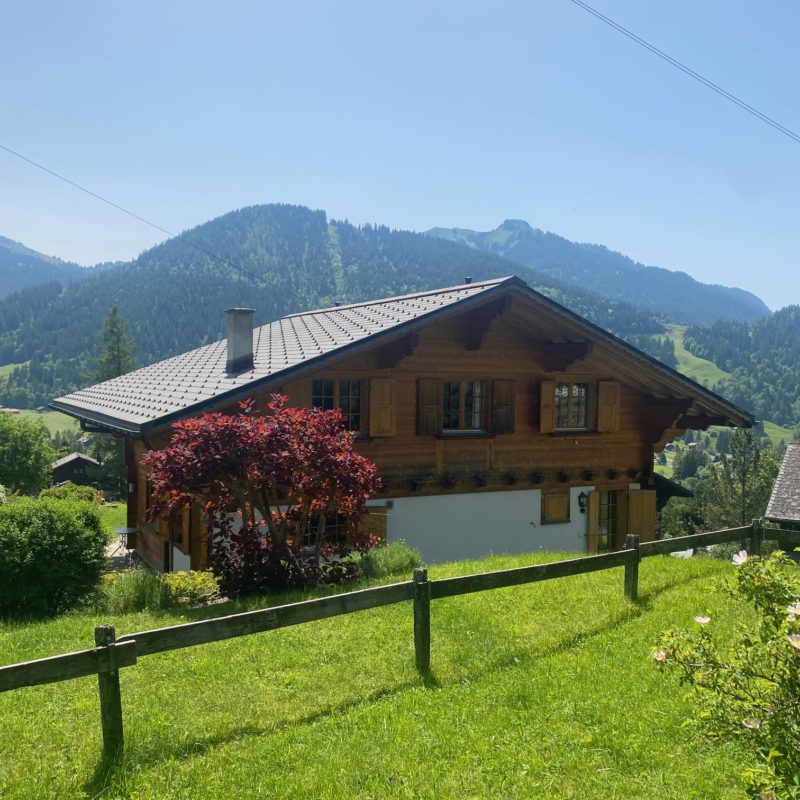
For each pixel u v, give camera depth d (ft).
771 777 11.19
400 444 51.72
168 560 52.26
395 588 22.22
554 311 53.06
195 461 32.42
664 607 28.60
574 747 17.56
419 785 15.87
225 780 16.24
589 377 59.57
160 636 17.87
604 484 61.52
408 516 52.31
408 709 19.92
